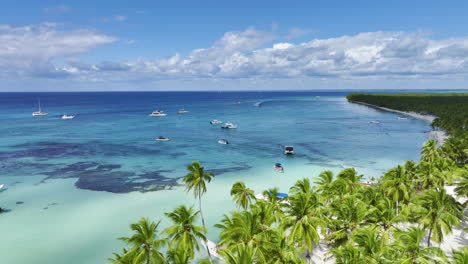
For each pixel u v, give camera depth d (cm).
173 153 9544
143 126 15662
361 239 2819
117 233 4500
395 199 3997
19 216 4991
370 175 7325
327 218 3306
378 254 2506
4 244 4147
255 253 2542
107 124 16362
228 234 2770
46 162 8281
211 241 4247
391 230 3144
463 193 4188
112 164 8156
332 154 9488
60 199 5700
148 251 2678
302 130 14400
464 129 11656
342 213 3422
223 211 5247
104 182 6656
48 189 6203
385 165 8244
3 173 7225
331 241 3434
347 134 13212
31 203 5506
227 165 8181
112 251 4066
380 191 4450
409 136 12688
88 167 7825
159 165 8094
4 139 11625
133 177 7038
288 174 7419
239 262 2180
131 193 6022
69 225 4706
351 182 4475
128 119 18838
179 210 2995
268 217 3058
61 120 18000
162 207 5375
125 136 12581
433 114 19125
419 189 5150
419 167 4919
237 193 4144
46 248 4078
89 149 10019
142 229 2730
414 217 3509
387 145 10856
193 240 3009
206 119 19038
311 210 3127
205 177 4172
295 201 3152
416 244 2414
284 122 17525
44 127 14962
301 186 3862
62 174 7206
